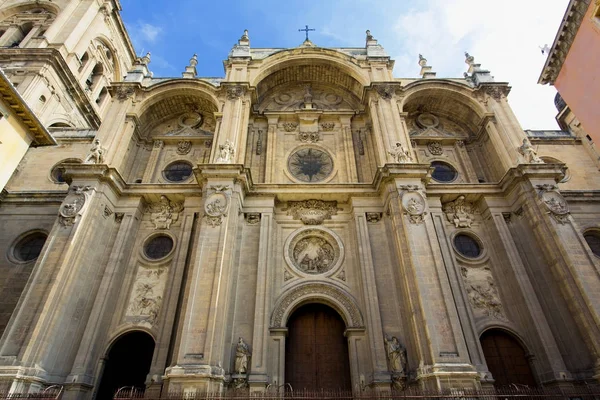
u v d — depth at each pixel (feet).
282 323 59.93
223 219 61.87
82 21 121.19
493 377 57.72
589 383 51.90
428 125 91.45
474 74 92.32
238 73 86.84
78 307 58.08
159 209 73.82
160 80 92.02
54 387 51.11
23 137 58.29
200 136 86.22
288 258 67.15
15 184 83.71
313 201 73.87
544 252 63.05
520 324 61.36
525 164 68.64
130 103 83.82
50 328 52.44
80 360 54.70
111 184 69.36
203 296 54.54
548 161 88.33
